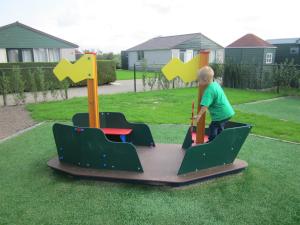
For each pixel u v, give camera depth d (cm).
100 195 316
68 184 343
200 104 376
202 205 299
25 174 374
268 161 428
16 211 284
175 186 333
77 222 267
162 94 1166
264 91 1304
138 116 724
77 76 387
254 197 318
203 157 351
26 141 519
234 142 365
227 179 361
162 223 267
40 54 2036
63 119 696
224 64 1473
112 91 1352
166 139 537
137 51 3338
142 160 397
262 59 1814
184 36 3078
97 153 357
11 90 958
